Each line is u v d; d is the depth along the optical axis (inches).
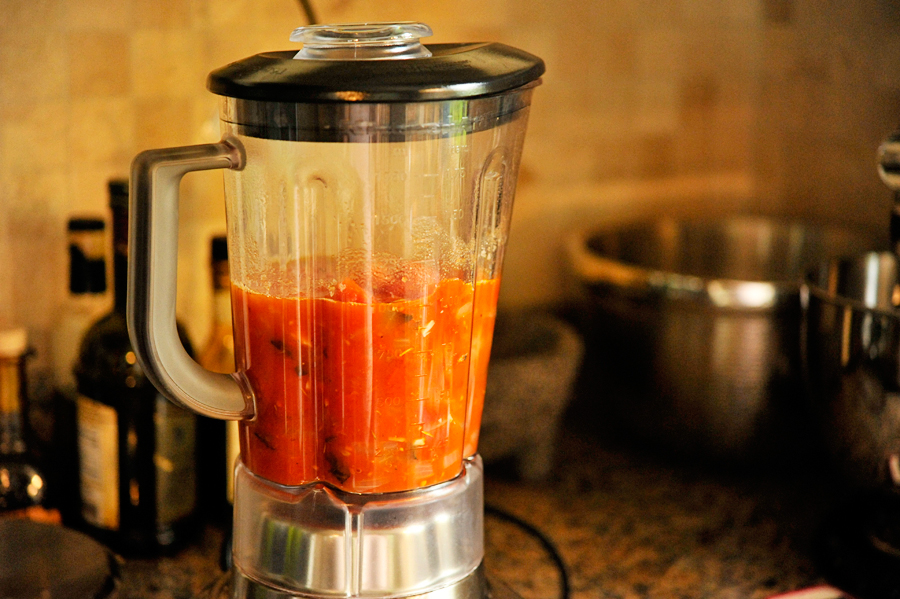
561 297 38.6
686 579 24.6
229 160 14.9
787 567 25.2
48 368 28.0
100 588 19.8
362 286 15.2
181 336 26.1
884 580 22.6
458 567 16.5
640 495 29.6
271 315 15.6
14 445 24.5
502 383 27.6
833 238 34.6
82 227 25.0
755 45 39.8
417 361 15.6
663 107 38.7
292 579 15.8
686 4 37.8
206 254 29.9
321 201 15.1
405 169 14.8
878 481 23.0
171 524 25.2
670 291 28.2
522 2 34.2
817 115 37.1
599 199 38.4
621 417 31.9
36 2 25.6
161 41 27.7
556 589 24.1
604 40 36.5
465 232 15.7
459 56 15.0
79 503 25.2
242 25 28.8
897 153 21.7
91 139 27.3
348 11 30.5
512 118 15.8
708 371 28.5
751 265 37.2
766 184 40.7
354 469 15.9
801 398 28.4
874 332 21.8
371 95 13.7
